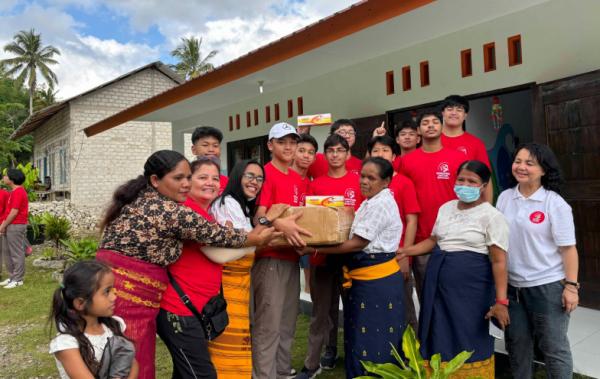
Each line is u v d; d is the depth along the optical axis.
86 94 16.20
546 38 4.42
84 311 1.84
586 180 4.04
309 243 2.46
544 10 4.41
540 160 2.40
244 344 2.45
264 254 2.79
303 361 3.53
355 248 2.46
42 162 21.91
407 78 5.84
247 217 2.66
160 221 2.04
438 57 5.41
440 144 3.22
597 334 3.49
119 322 1.99
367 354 2.49
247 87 7.90
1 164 22.11
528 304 2.46
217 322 2.25
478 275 2.44
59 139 17.86
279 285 2.78
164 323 2.18
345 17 4.26
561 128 4.22
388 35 5.26
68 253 7.66
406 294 3.33
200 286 2.22
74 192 15.93
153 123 17.33
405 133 3.53
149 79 17.45
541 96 4.38
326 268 3.10
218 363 2.41
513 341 2.55
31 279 7.14
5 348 4.21
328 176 3.34
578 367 2.95
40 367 3.73
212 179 2.42
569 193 4.17
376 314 2.48
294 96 7.79
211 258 2.24
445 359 2.46
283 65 6.50
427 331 2.54
